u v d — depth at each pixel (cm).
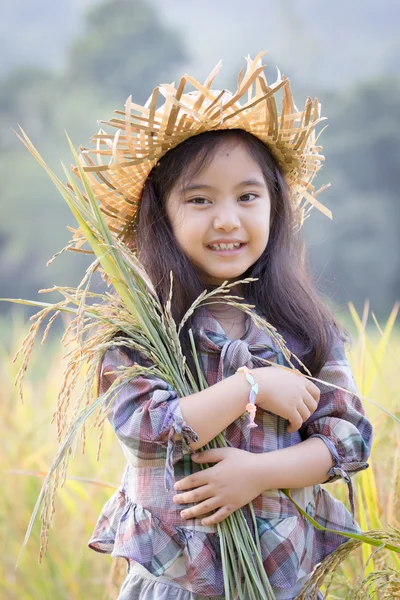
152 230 337
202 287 333
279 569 305
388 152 3859
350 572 387
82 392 289
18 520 508
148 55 4850
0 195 3662
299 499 321
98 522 337
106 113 4281
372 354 419
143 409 303
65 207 3634
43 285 3491
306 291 351
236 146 327
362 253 3462
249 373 310
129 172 340
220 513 300
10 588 488
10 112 4272
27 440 529
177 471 312
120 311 310
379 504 391
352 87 4084
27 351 297
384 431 412
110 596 409
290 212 352
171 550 304
